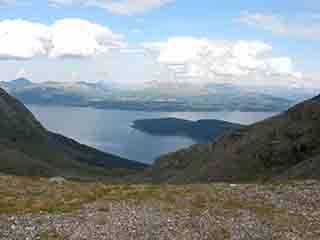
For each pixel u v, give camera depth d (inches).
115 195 1258.0
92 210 1071.6
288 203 1137.4
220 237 886.4
